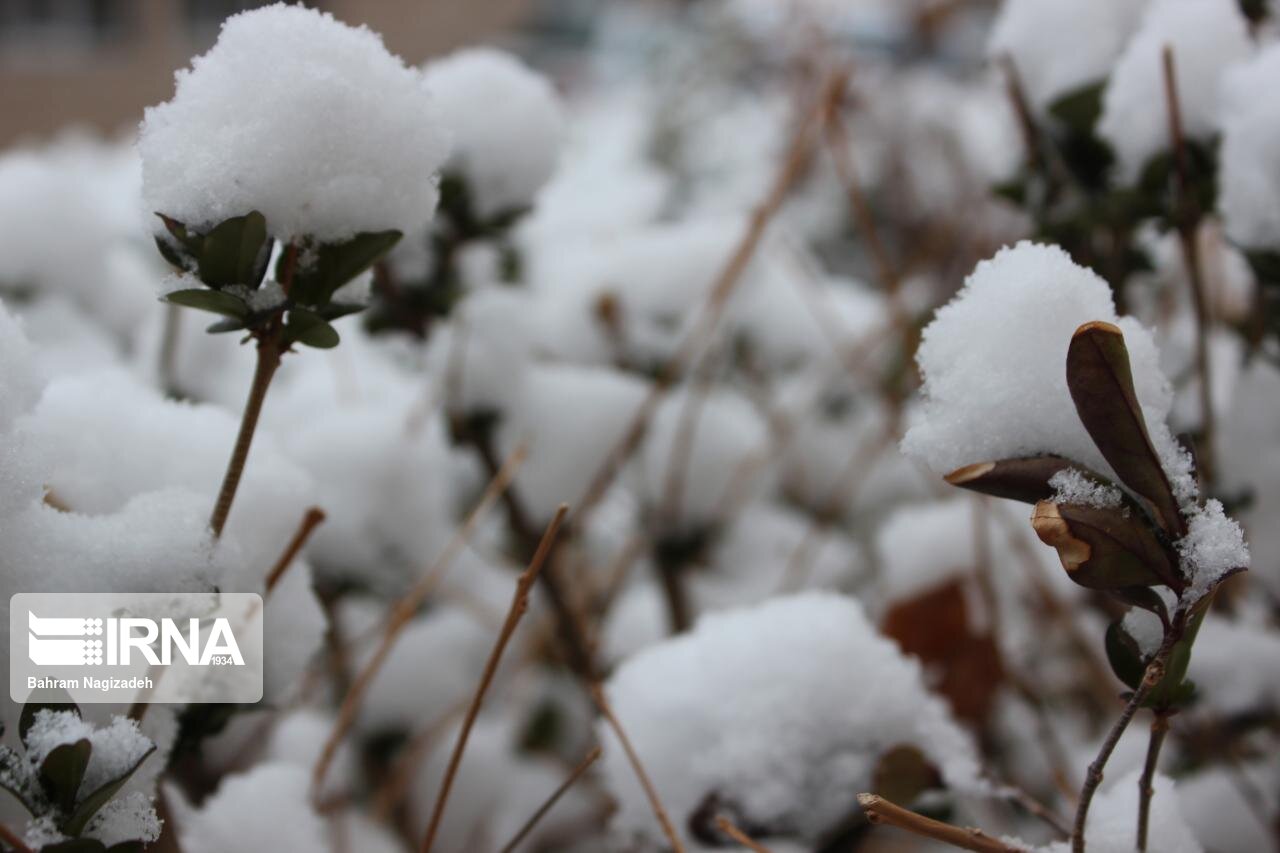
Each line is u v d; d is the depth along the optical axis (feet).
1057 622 2.76
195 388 2.75
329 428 2.80
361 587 2.68
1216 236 2.51
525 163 2.39
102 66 15.30
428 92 1.85
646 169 6.30
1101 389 1.66
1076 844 1.75
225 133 1.78
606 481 2.75
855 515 3.84
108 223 3.64
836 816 2.03
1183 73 2.16
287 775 2.12
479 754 3.04
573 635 2.75
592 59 11.09
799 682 2.06
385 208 1.81
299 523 2.02
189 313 2.74
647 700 2.10
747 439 3.34
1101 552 1.66
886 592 2.82
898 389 3.50
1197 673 2.22
